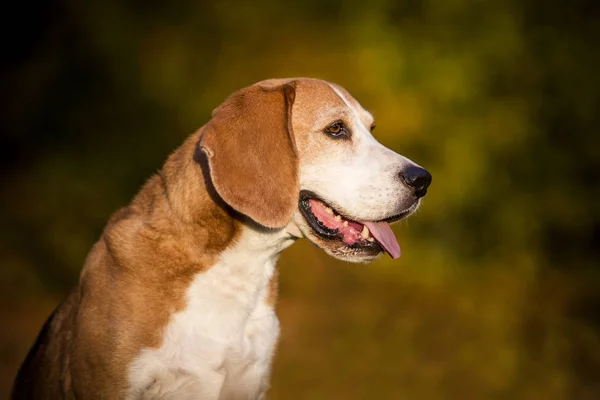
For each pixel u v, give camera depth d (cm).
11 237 1253
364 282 1162
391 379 877
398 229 1148
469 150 1095
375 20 1141
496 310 1023
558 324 993
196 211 472
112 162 1273
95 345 460
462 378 877
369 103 1131
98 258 485
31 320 1087
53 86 1318
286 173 475
